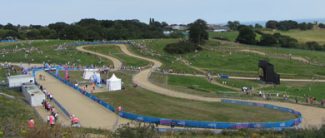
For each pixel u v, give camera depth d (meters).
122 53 150.75
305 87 100.62
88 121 57.84
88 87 88.06
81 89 82.25
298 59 154.88
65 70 111.94
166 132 46.97
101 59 133.38
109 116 61.62
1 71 103.44
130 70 114.75
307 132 34.00
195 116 61.69
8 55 134.12
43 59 128.75
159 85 92.25
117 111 63.94
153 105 70.00
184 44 162.00
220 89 94.44
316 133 33.44
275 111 66.81
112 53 149.50
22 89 79.25
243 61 144.12
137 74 108.06
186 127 54.62
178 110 66.19
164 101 74.00
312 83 108.19
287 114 64.25
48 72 107.94
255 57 152.88
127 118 60.47
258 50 175.12
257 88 97.44
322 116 63.44
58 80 96.12
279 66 135.75
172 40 185.75
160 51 157.00
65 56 135.88
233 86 99.62
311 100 77.50
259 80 112.38
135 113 63.22
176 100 75.38
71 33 197.38
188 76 111.31
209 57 149.88
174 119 58.59
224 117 61.31
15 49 147.88
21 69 108.19
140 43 170.38
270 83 106.81
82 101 73.06
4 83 85.06
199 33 180.12
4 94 71.38
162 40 185.12
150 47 163.38
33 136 23.08
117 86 84.81
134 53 152.12
